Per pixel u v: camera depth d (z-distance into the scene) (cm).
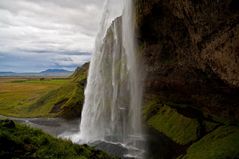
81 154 1898
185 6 3562
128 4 4950
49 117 8419
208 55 3606
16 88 17425
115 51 6581
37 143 1766
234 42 3061
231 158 3228
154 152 4294
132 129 5581
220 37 3259
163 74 5097
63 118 8188
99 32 6756
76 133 5925
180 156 3981
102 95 6594
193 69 4241
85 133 5756
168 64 4850
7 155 1579
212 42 3431
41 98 10550
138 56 5481
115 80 6544
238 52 3058
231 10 2955
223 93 3941
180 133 4756
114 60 6625
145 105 6309
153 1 4078
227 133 3822
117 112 6375
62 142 1934
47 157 1661
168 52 4772
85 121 6312
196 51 3888
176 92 5131
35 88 16812
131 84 6175
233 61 3178
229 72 3331
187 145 4319
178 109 5359
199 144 4006
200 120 4662
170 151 4266
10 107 10625
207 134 4172
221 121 4225
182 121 5028
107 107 6475
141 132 5356
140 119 6028
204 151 3672
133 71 5816
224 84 3681
